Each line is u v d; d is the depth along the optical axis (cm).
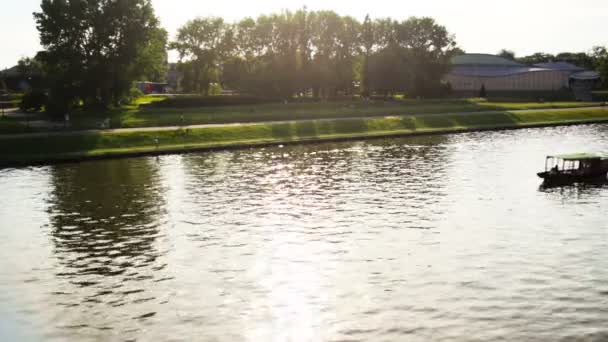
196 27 16038
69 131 10331
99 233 5050
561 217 5512
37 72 19875
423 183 7050
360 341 3092
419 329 3206
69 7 12088
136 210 5800
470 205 5953
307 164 8556
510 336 3109
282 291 3756
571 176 7188
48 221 5447
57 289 3838
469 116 14438
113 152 9319
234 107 14125
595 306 3466
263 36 16075
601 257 4328
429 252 4472
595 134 12381
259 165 8469
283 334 3186
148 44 13150
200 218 5494
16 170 8181
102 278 4016
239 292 3747
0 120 11256
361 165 8431
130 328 3269
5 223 5409
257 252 4512
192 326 3284
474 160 8812
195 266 4219
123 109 13025
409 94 18662
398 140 11631
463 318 3328
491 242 4716
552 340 3062
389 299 3603
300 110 14175
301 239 4834
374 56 17288
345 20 17150
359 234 4956
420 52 18762
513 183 7069
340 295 3681
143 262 4319
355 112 14462
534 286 3775
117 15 12338
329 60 16550
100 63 12250
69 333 3225
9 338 3177
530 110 16450
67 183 7162
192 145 10100
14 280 4012
